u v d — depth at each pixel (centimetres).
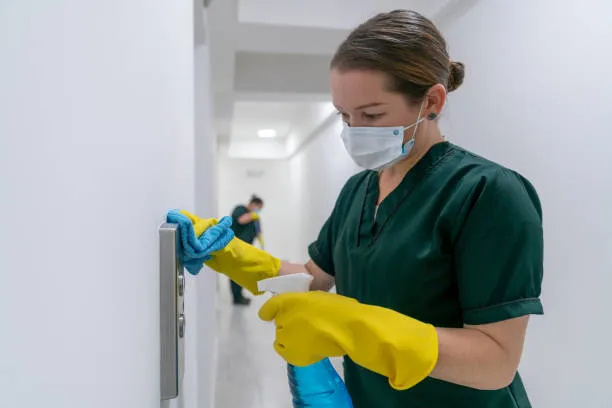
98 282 29
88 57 27
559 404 141
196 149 177
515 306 60
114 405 32
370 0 226
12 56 18
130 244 38
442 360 56
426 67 68
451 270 71
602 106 119
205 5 165
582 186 127
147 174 46
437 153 77
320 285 98
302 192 598
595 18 119
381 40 66
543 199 143
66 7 24
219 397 252
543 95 139
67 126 24
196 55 176
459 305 73
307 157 555
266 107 505
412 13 71
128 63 38
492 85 162
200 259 67
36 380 20
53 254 22
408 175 77
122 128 35
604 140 118
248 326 390
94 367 28
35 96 20
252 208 532
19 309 19
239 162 714
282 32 233
